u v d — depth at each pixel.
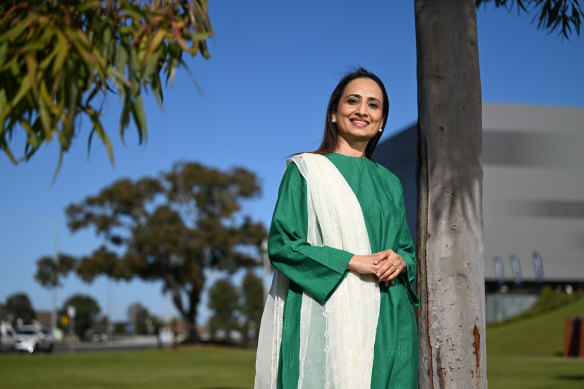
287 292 2.63
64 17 2.04
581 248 51.16
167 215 42.88
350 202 2.59
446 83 3.17
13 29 1.97
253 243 43.84
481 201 3.16
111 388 11.29
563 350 28.53
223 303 66.38
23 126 2.12
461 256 3.08
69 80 1.97
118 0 2.15
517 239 50.78
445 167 3.13
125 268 42.31
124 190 43.41
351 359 2.44
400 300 2.58
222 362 21.75
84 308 96.94
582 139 51.91
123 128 2.06
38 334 34.88
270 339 2.65
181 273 44.50
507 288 52.22
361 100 2.79
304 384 2.43
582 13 4.70
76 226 43.81
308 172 2.63
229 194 44.66
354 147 2.85
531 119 51.78
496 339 33.69
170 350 36.69
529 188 51.28
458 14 3.20
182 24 2.13
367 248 2.55
